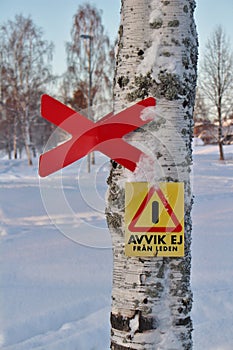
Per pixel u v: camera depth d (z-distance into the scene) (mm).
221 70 31062
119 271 2074
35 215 9836
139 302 2053
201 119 32938
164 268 2041
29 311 4473
